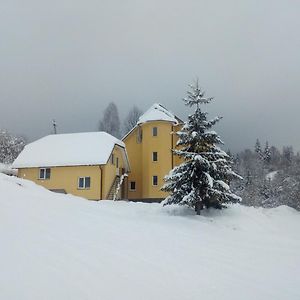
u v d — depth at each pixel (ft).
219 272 34.14
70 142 122.31
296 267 38.75
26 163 115.85
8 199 49.78
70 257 32.30
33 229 38.91
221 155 70.95
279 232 66.13
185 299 26.14
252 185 164.25
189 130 73.26
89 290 25.82
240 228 64.85
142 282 28.94
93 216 54.03
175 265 34.86
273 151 358.23
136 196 131.95
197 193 67.77
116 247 38.60
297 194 114.42
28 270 27.40
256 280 32.42
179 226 58.90
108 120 229.86
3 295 22.82
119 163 126.21
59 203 58.80
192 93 73.36
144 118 130.41
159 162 126.21
